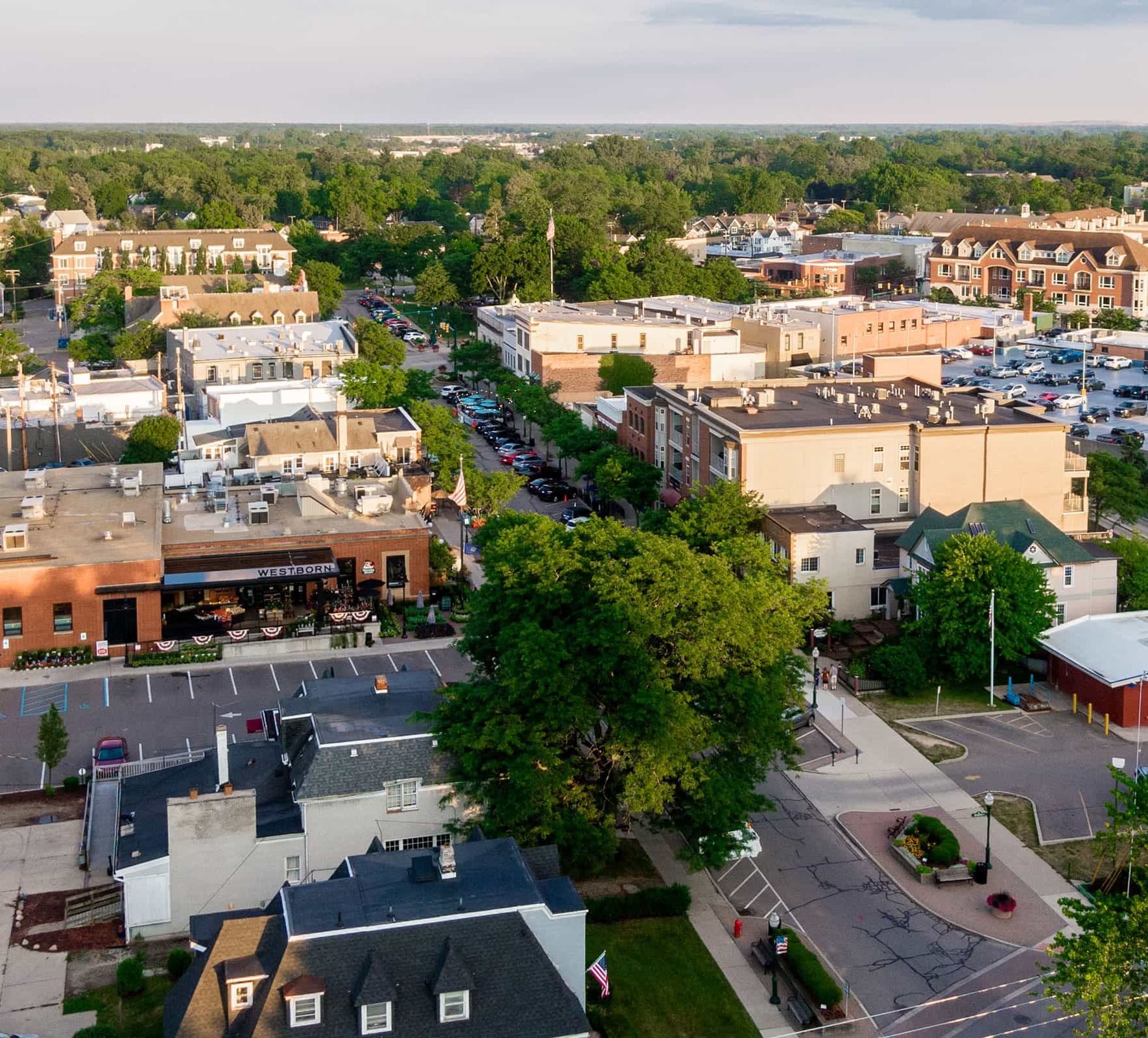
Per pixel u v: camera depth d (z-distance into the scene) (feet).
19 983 213.25
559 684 237.04
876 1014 209.26
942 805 276.82
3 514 382.83
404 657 356.38
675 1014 208.23
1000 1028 205.57
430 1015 172.35
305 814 230.89
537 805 231.91
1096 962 174.40
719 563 268.82
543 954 179.93
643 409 492.13
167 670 346.95
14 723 313.53
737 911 238.07
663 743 235.40
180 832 224.74
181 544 377.50
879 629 364.58
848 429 402.52
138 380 602.44
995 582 331.57
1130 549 380.58
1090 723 315.99
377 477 451.94
